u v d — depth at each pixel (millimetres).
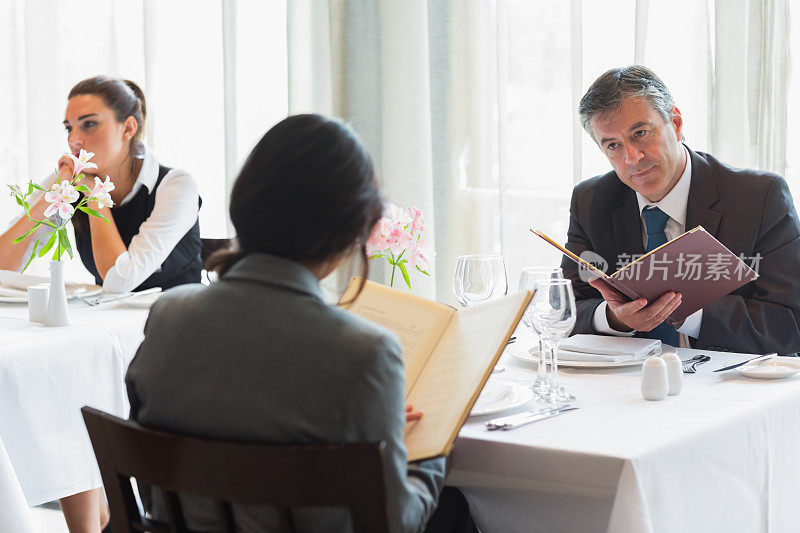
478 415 1491
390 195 3625
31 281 2799
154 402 1167
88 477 2154
